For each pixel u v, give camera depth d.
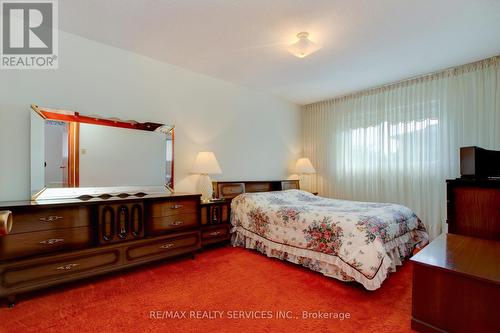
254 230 3.13
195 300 1.95
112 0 2.05
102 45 2.78
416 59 3.12
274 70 3.47
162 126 3.15
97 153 2.67
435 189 3.50
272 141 4.60
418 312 1.56
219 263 2.74
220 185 3.63
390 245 2.32
